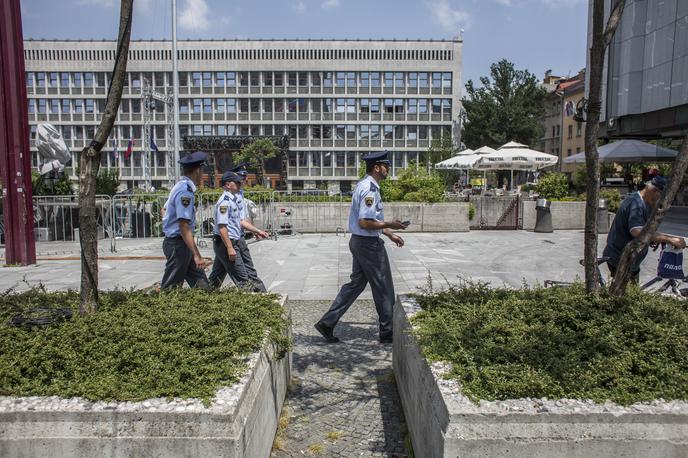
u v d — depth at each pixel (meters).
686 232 16.19
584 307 3.84
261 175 52.91
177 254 5.23
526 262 11.41
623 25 23.09
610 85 24.05
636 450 2.35
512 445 2.34
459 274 9.99
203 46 63.53
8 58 10.77
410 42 64.06
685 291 6.38
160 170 62.91
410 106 64.88
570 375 2.68
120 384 2.69
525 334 3.37
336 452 3.46
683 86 19.66
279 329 3.78
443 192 19.17
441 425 2.49
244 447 2.54
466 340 3.25
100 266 11.23
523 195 20.97
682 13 19.66
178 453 2.40
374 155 5.61
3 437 2.46
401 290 8.65
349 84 64.44
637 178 32.00
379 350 5.57
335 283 9.32
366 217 5.46
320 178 64.94
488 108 49.47
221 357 3.12
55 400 2.57
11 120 10.85
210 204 16.03
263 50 63.78
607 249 5.68
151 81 63.56
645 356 2.98
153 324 3.63
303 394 4.41
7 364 2.91
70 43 63.59
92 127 64.31
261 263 11.55
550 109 61.84
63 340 3.26
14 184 11.03
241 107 64.31
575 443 2.33
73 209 16.14
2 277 9.79
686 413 2.39
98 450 2.43
